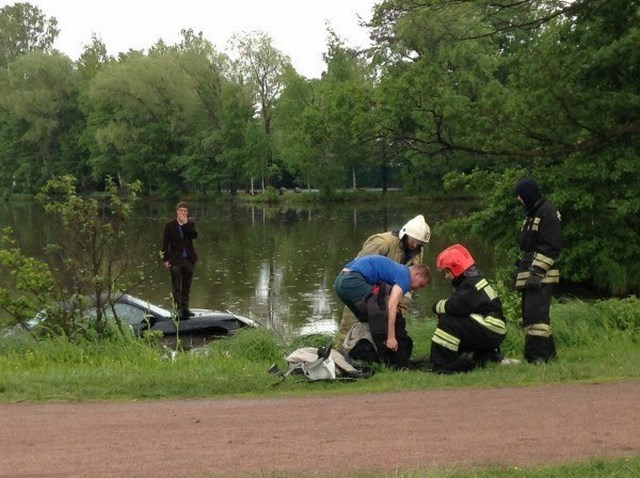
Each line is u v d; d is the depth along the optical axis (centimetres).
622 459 529
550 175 1914
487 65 2552
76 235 1130
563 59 1930
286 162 6669
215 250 3108
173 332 1332
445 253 853
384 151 2206
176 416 660
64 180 1155
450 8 1853
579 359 918
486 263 2525
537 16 1880
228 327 1366
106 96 6806
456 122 2008
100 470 523
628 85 1953
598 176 1858
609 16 1878
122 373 831
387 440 586
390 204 5772
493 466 520
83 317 1116
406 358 863
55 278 1138
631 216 1916
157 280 2189
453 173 2092
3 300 1114
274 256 2889
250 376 800
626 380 782
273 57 6762
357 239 3431
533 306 868
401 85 2016
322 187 6306
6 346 1052
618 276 1919
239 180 7056
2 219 4956
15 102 7325
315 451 559
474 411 666
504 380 782
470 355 857
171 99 6844
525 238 871
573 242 1938
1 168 7850
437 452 555
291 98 6222
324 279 2319
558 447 566
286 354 1074
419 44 2088
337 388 765
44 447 575
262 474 507
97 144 6981
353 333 867
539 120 1944
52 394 736
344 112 2106
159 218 4956
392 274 851
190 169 6919
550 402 694
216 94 6994
